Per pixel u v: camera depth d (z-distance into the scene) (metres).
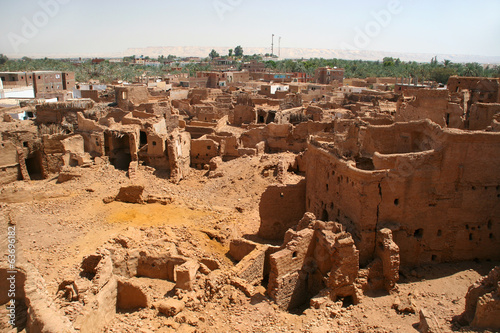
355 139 31.58
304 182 34.12
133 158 50.22
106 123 58.88
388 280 24.78
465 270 26.42
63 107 60.62
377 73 161.75
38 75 107.69
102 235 31.14
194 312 22.89
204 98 103.25
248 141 59.81
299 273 25.80
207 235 31.91
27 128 52.19
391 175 25.38
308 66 199.62
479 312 19.20
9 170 46.62
